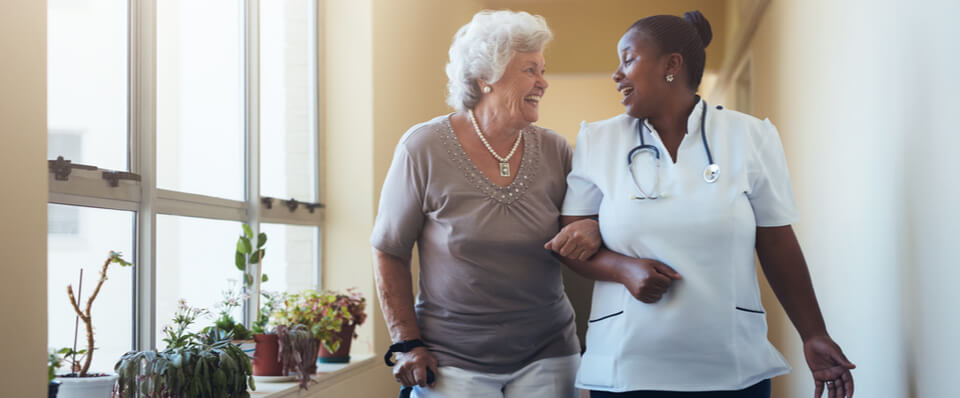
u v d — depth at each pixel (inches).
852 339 92.0
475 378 74.2
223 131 126.9
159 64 106.7
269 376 119.3
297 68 154.6
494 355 75.0
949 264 59.7
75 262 88.7
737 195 61.1
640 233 62.2
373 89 159.6
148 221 100.7
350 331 144.3
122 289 97.3
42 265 71.4
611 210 63.9
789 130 139.7
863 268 86.4
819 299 111.8
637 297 61.2
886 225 77.2
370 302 157.9
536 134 78.0
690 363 61.3
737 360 60.9
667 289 61.4
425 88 195.5
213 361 88.6
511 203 73.8
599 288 66.5
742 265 61.6
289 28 151.6
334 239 159.8
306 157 156.7
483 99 75.4
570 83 388.2
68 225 87.4
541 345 77.4
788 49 140.3
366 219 159.2
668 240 61.4
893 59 74.0
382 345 162.4
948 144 59.4
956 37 57.3
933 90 62.7
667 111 63.5
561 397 77.5
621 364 62.7
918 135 66.8
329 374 130.8
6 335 67.1
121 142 98.8
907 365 71.1
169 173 109.9
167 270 109.3
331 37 160.7
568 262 68.3
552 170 76.8
